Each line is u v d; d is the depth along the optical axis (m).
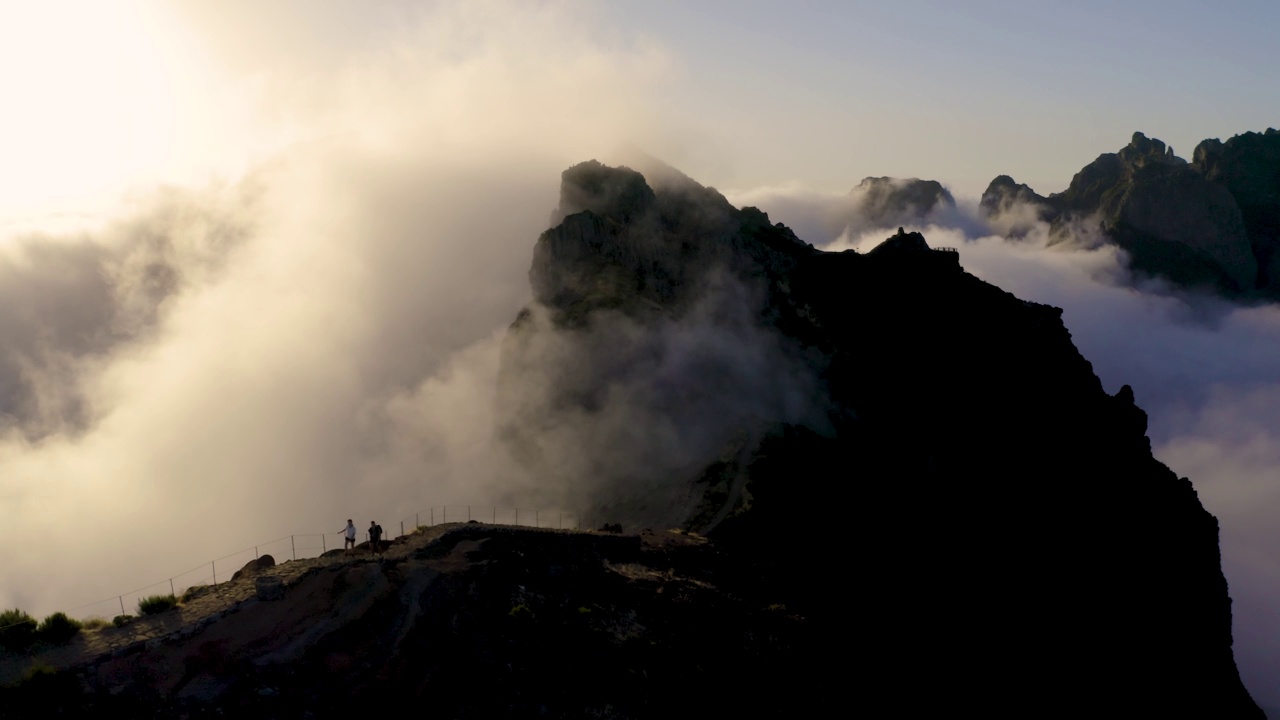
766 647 42.94
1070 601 78.31
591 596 40.84
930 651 58.94
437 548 40.28
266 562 38.91
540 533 44.97
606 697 35.44
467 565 38.22
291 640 32.97
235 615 33.59
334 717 30.98
